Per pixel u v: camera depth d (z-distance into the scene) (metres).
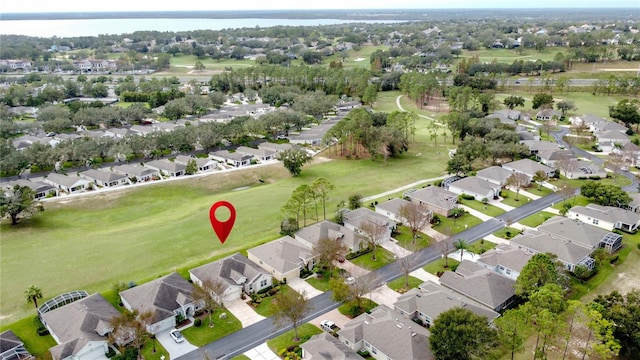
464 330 57.00
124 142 162.25
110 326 67.06
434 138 179.50
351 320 70.88
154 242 99.06
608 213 101.88
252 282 79.56
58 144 158.62
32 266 90.69
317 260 87.75
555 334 57.62
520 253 84.31
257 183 143.50
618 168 130.75
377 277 81.25
